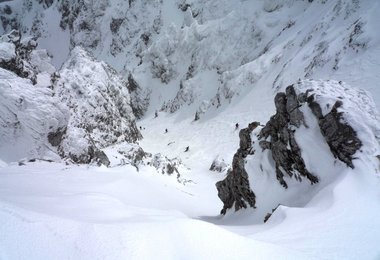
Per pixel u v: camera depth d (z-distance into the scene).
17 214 4.91
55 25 112.69
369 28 29.83
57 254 4.31
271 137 13.09
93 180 15.58
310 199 9.71
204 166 33.38
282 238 6.44
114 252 4.59
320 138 10.80
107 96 37.25
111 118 35.38
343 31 33.88
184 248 5.04
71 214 7.11
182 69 65.38
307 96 11.87
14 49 25.03
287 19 54.12
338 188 8.41
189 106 55.78
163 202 16.30
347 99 11.12
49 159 19.86
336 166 9.80
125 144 33.03
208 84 56.22
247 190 13.28
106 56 91.56
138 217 7.46
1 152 19.50
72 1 107.06
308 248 5.96
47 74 29.72
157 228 5.50
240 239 5.57
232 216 13.98
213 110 47.59
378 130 10.14
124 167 21.55
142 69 69.12
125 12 92.75
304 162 10.70
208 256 4.95
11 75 22.77
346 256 5.73
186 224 5.66
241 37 57.12
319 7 47.12
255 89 42.28
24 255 4.10
